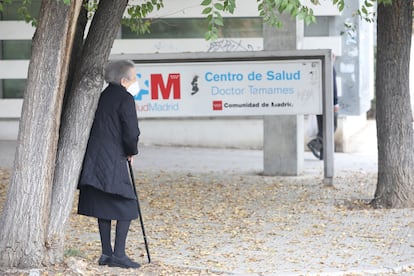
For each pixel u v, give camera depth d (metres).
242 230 15.35
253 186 20.17
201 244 14.17
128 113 11.68
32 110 11.25
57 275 11.27
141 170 22.45
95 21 11.86
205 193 19.30
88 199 11.91
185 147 26.73
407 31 17.03
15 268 11.30
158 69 19.86
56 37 11.21
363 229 15.27
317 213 16.86
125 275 11.73
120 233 12.02
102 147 11.68
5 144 25.86
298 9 11.52
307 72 19.70
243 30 26.34
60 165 11.66
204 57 19.69
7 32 26.30
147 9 17.16
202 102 19.92
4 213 11.39
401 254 13.33
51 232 11.59
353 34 26.47
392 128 17.22
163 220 16.38
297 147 21.67
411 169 17.23
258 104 19.86
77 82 11.81
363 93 28.39
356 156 26.08
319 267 12.43
